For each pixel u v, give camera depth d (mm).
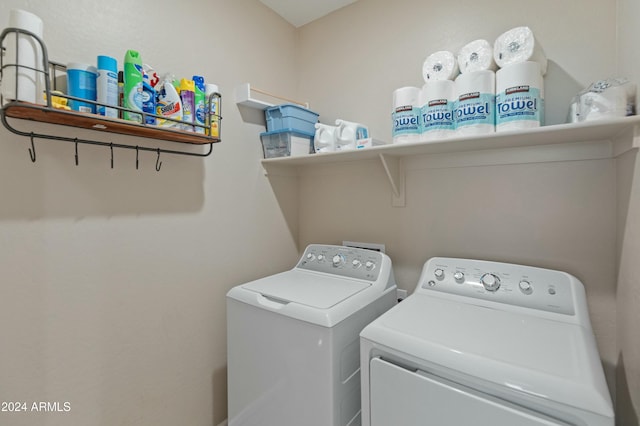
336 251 1668
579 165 1239
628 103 967
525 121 1104
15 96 840
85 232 1152
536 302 1098
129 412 1282
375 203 1813
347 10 1922
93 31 1154
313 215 2086
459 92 1235
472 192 1490
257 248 1845
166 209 1396
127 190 1266
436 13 1586
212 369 1590
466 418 781
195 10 1507
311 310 1132
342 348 1121
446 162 1543
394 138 1408
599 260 1203
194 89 1305
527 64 1108
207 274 1570
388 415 920
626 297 1035
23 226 1015
